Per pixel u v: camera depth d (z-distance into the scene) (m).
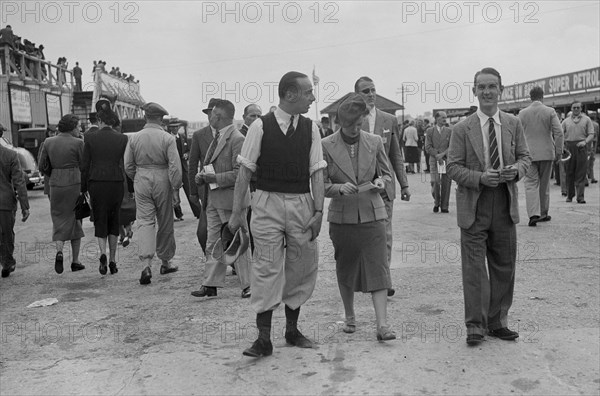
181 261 8.37
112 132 7.55
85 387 4.13
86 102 26.73
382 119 6.09
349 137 4.83
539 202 9.93
